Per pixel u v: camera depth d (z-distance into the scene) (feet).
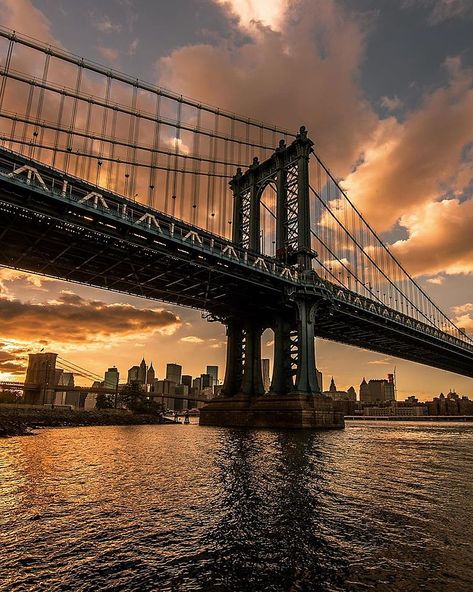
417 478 54.54
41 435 140.15
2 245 153.07
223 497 41.39
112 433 160.04
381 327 264.31
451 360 378.12
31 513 35.09
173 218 158.71
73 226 135.23
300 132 237.86
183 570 23.73
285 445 103.55
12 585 21.68
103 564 24.53
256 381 228.63
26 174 123.54
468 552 26.35
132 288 199.52
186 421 335.47
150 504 38.37
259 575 23.07
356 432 190.80
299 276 209.26
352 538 29.01
